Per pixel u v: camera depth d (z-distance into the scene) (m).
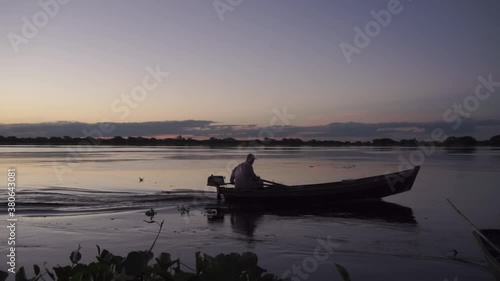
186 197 16.22
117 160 41.72
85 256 7.98
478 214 12.89
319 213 13.28
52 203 14.52
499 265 5.56
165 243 9.12
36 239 9.34
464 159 49.22
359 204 15.06
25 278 2.36
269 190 14.47
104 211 13.26
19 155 49.72
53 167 30.22
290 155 61.25
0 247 8.58
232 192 14.91
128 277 2.29
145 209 13.73
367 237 9.84
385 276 7.07
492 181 22.52
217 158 47.09
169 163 36.72
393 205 14.71
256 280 2.34
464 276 7.09
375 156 56.19
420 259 8.01
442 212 13.37
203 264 2.36
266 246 8.98
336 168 31.09
